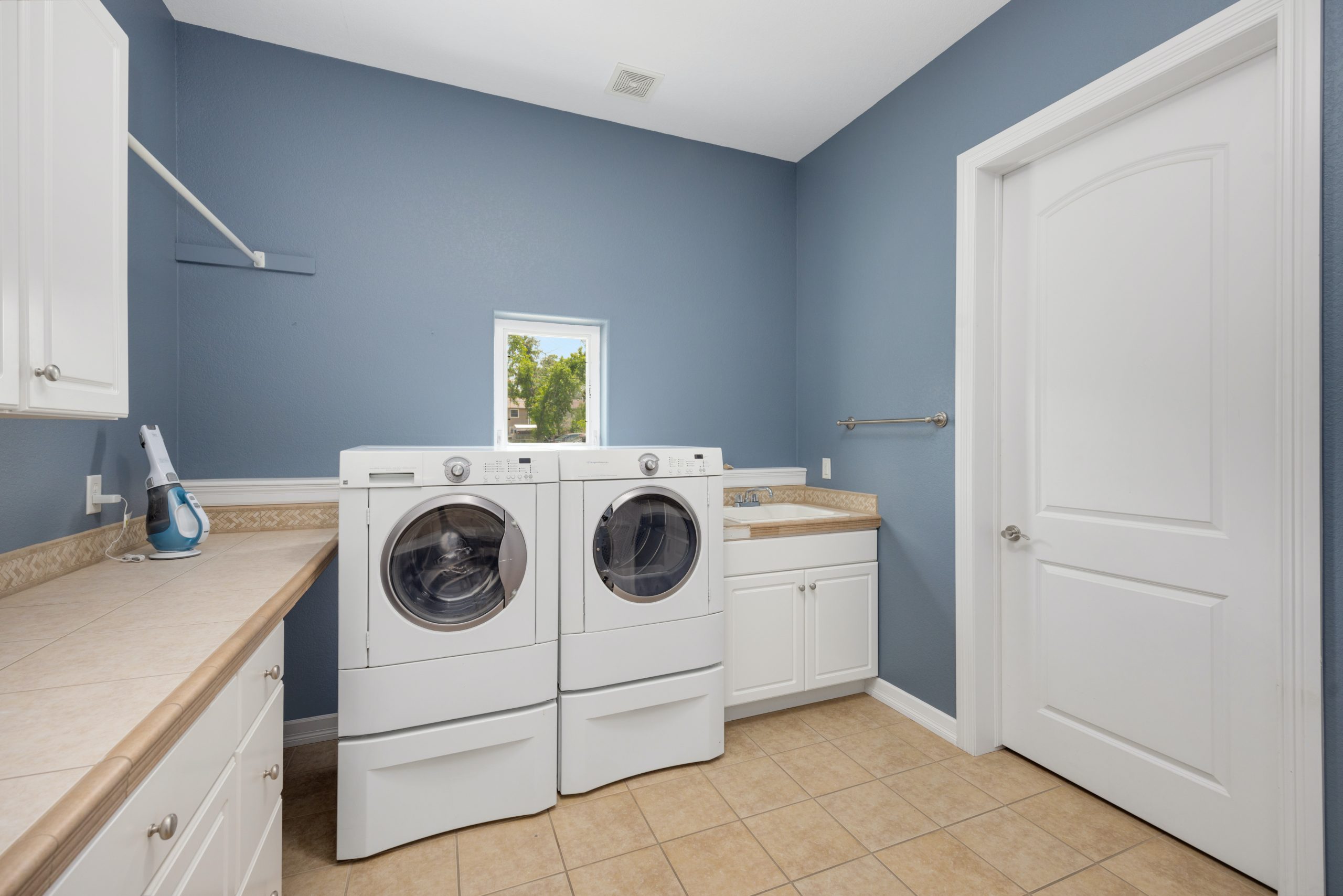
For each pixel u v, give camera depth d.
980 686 2.21
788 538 2.51
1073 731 1.99
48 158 0.98
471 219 2.59
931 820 1.83
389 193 2.46
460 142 2.57
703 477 2.20
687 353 3.03
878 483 2.70
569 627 1.97
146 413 1.96
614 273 2.86
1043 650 2.09
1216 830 1.61
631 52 2.35
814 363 3.16
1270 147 1.48
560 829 1.81
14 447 1.32
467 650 1.80
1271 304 1.48
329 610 2.37
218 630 1.07
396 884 1.58
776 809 1.90
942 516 2.35
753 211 3.19
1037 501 2.11
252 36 2.26
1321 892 1.34
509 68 2.45
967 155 2.20
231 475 2.24
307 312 2.34
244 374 2.26
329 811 1.90
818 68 2.45
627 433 2.90
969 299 2.20
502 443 2.77
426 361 2.51
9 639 1.01
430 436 2.52
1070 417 1.99
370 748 1.68
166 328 2.10
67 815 0.54
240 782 1.08
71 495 1.54
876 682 2.72
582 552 1.99
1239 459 1.55
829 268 3.04
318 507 2.32
